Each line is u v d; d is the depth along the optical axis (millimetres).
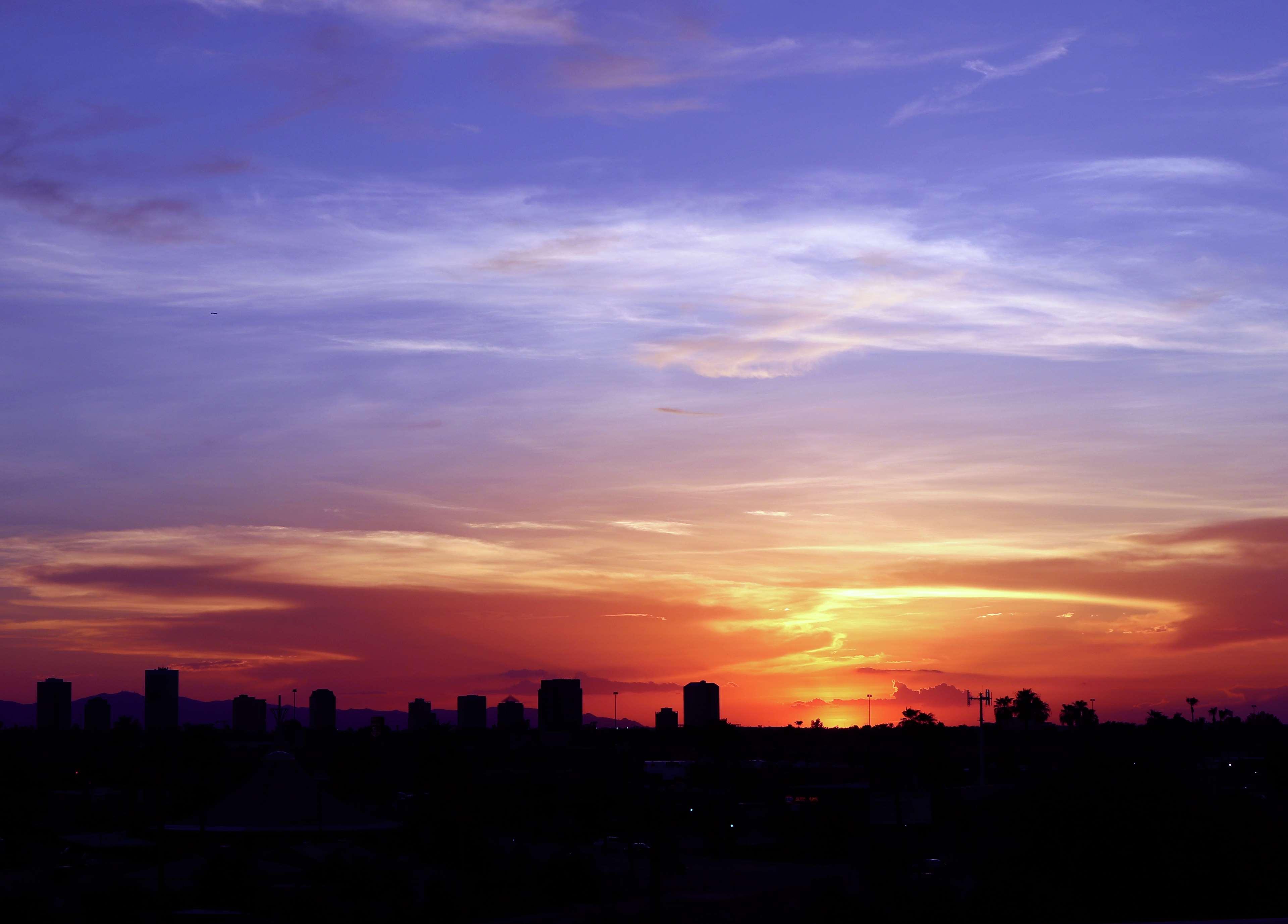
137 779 133000
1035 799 39750
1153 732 162375
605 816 125812
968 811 95375
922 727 130375
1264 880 36438
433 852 89562
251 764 154750
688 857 101250
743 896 66688
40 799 123312
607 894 74750
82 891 68000
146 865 84188
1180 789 38750
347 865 73812
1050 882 37812
